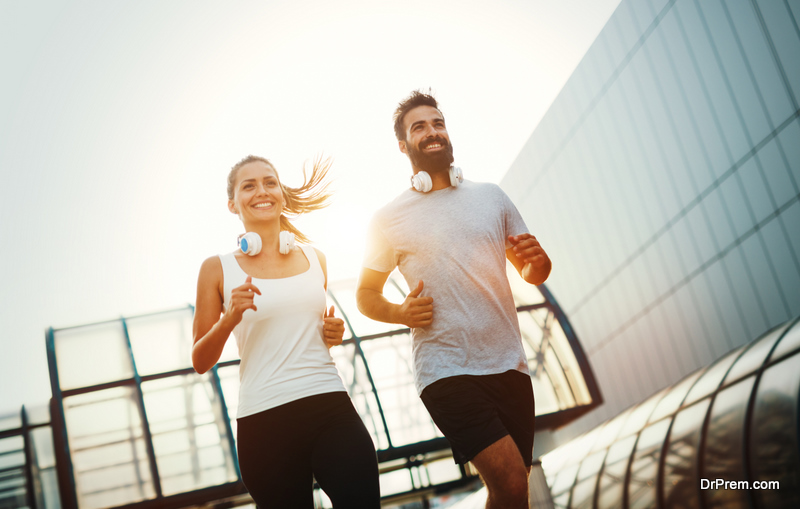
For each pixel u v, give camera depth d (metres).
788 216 11.41
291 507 2.79
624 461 9.48
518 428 2.94
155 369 13.80
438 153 3.21
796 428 6.38
